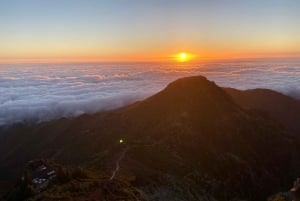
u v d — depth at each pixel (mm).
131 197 57312
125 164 82375
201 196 77812
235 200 90312
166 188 72188
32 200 56000
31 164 83875
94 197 55312
